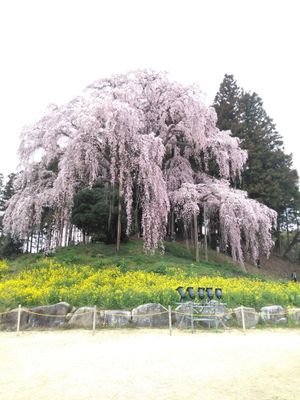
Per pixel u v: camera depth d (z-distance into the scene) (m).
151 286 13.12
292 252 37.44
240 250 20.47
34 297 11.86
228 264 23.02
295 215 37.03
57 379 5.82
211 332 10.70
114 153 17.52
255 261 24.95
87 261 17.84
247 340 9.30
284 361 6.89
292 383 5.55
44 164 21.52
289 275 29.45
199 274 17.08
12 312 11.24
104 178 20.27
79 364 6.73
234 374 6.02
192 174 23.39
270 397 4.96
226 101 33.06
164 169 22.53
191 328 10.95
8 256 23.50
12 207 21.42
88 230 20.16
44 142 20.31
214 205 21.83
